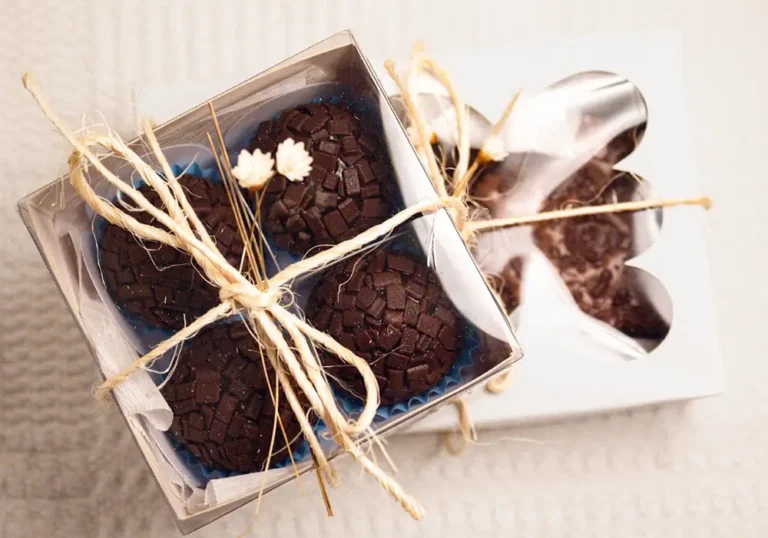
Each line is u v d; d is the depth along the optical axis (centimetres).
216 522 31
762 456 31
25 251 32
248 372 24
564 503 31
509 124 30
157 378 24
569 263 29
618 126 30
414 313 23
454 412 29
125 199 24
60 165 32
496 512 31
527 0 33
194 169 25
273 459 24
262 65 33
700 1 33
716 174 32
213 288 24
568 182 30
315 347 23
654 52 30
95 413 32
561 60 30
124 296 24
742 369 32
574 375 29
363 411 23
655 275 29
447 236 24
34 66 33
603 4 33
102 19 33
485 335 24
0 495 32
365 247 24
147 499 31
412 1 33
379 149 24
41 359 32
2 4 33
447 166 29
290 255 24
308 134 24
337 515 31
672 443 31
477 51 30
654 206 29
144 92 30
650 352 29
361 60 25
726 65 33
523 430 31
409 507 22
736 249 32
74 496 32
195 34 33
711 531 31
